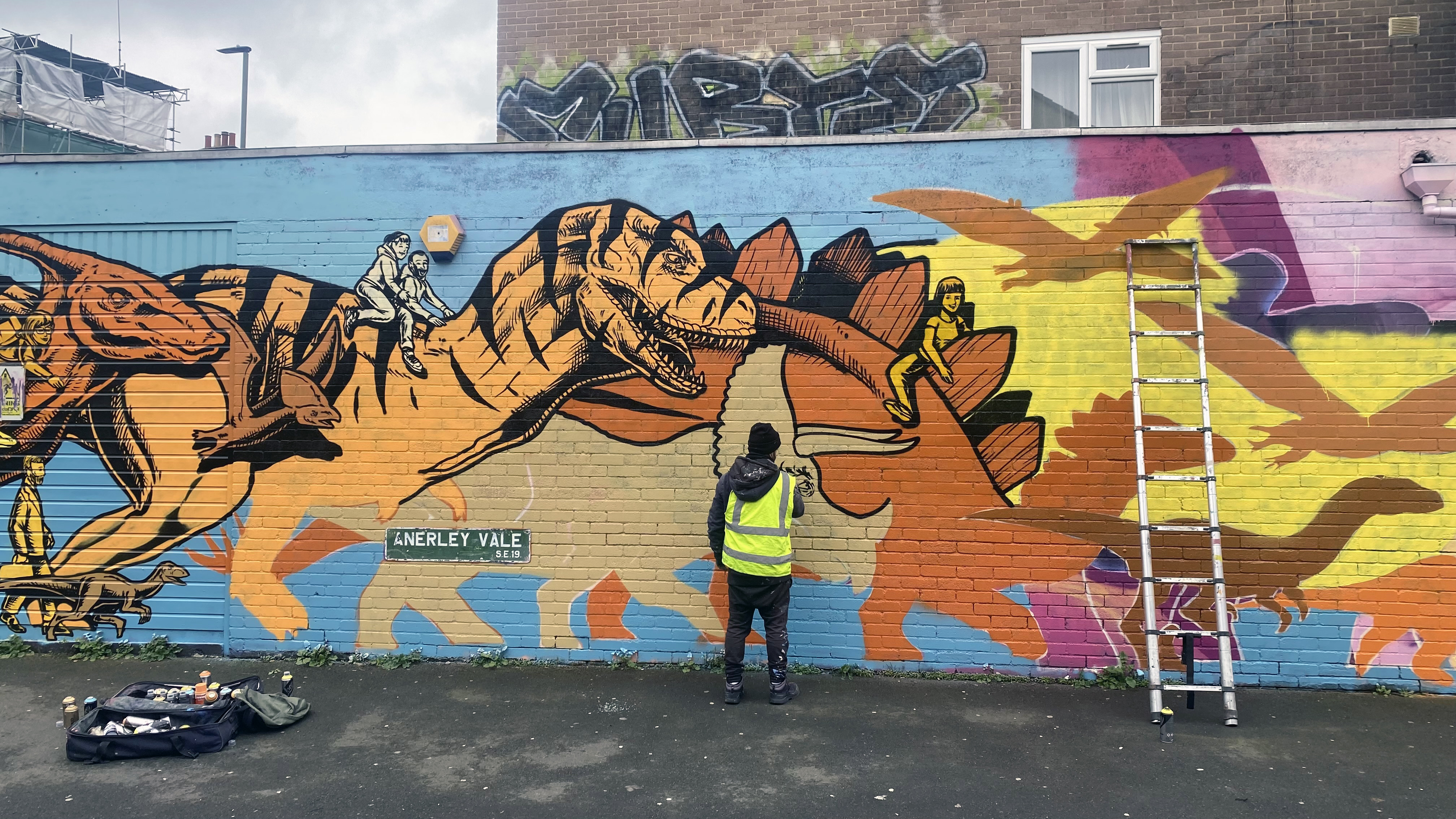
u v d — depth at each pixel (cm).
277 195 619
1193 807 395
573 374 597
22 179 635
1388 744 464
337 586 608
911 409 573
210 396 618
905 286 575
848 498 577
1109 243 562
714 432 587
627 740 471
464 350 604
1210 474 513
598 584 594
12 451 627
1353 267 544
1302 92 803
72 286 629
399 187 611
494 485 601
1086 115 835
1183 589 553
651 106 885
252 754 452
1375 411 541
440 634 602
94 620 619
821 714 507
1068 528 561
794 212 586
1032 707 519
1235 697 514
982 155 573
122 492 620
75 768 434
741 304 586
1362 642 541
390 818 386
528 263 603
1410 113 785
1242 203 553
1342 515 543
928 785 417
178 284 623
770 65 870
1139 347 559
